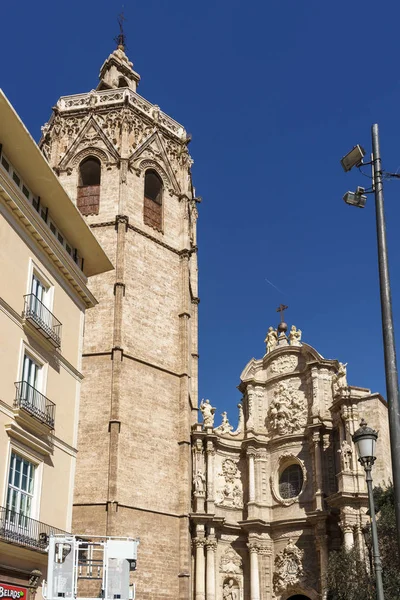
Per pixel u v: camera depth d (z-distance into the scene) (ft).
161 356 166.71
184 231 185.98
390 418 46.96
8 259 91.81
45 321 98.94
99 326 159.43
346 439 162.71
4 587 81.20
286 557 167.73
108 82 221.66
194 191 213.66
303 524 168.25
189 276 199.82
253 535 170.60
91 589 127.03
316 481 167.53
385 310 49.52
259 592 166.40
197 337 198.59
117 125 184.03
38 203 105.29
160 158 188.85
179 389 167.32
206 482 172.24
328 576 130.62
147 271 171.94
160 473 154.30
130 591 68.39
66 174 180.86
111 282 163.53
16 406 88.02
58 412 100.27
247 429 184.85
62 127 187.01
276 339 197.77
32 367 95.71
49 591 65.77
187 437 161.99
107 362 154.92
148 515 147.54
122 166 176.86
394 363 48.03
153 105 194.29
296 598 165.68
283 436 179.01
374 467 159.33
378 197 53.26
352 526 151.74
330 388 179.63
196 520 163.53
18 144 95.76
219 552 169.78
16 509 87.45
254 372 193.88
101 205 174.29
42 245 100.42
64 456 100.17
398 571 113.91
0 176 89.40
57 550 67.72
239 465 183.21
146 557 143.54
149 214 180.65
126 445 149.38
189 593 148.46
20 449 88.53
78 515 141.38
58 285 105.60
